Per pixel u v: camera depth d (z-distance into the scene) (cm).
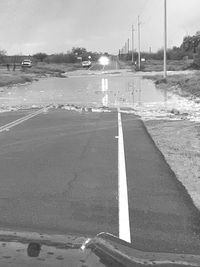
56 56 15825
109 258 304
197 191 820
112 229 605
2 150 1214
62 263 293
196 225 628
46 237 337
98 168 991
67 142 1344
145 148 1246
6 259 296
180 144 1359
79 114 2161
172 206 717
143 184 855
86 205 716
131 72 8738
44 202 731
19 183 859
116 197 765
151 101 2917
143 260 312
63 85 5056
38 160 1080
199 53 8719
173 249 533
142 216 664
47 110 2377
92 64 14500
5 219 635
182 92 3516
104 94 3606
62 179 891
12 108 2522
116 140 1384
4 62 12800
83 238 340
